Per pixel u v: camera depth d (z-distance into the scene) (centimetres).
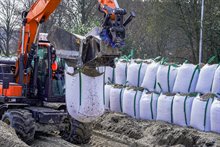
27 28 878
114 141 971
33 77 890
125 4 2367
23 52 880
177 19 1758
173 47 2094
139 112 1116
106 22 652
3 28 3431
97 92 711
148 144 928
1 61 996
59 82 894
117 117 1113
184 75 1034
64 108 898
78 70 702
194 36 1734
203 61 1680
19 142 680
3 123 778
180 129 953
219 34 1638
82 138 888
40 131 863
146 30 1995
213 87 972
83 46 695
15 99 859
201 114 952
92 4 2645
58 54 712
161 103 1045
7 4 3378
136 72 1162
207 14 1639
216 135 916
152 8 1833
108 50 648
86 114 707
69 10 2739
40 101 902
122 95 1165
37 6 858
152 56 2133
